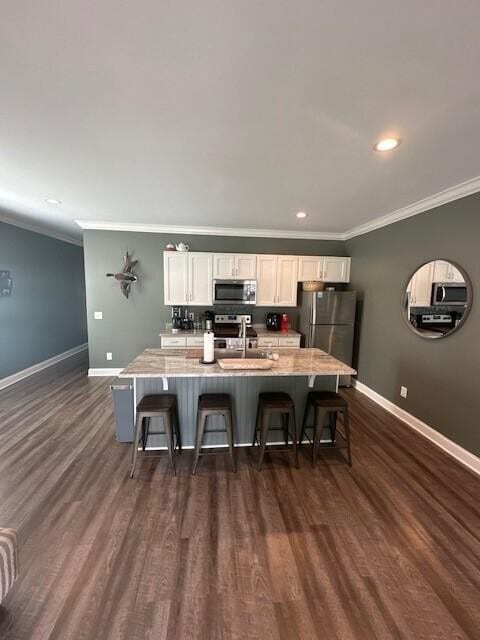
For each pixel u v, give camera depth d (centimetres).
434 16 102
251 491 222
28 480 231
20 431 308
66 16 105
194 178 259
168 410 237
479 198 254
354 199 312
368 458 269
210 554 170
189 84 140
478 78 132
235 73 132
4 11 103
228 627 134
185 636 130
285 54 120
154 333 489
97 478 235
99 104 157
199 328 484
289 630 133
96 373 488
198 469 248
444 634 133
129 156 218
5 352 440
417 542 181
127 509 202
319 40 113
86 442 287
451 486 232
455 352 277
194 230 475
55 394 408
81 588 149
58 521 191
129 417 285
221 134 186
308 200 318
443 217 294
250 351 310
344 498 217
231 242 489
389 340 378
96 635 130
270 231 485
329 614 140
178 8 101
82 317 679
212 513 200
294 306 494
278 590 151
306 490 225
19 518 193
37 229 510
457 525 195
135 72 132
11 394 407
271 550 173
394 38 112
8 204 354
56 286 573
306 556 170
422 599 148
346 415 257
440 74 130
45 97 151
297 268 479
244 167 235
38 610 139
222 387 277
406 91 143
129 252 471
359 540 181
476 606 146
